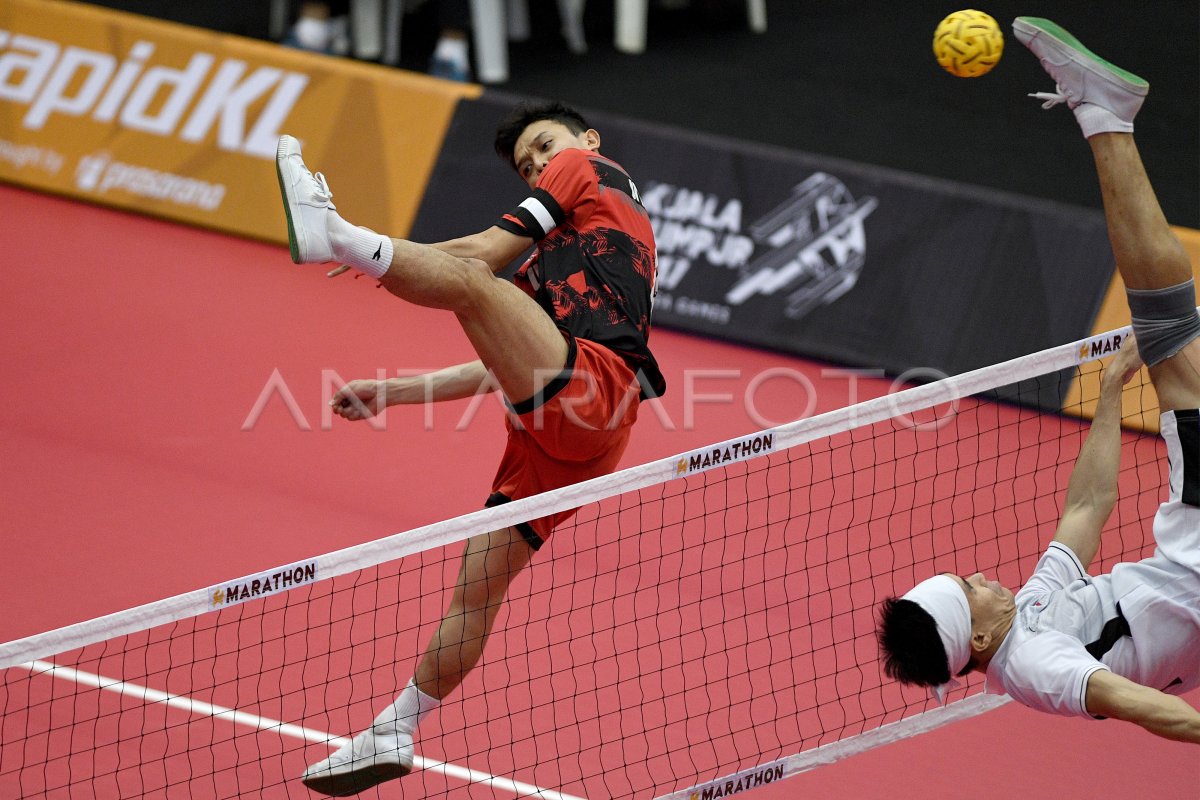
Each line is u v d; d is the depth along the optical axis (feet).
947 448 83.61
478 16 123.03
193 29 115.03
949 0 144.46
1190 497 44.55
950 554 71.72
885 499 77.46
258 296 102.37
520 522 47.01
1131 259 44.52
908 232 94.73
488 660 63.21
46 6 114.52
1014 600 44.11
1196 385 44.86
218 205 110.22
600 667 62.85
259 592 45.88
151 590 68.85
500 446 85.97
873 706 60.59
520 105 55.42
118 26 112.88
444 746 57.82
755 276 97.45
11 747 56.39
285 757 56.54
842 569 70.64
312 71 108.17
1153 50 130.82
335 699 60.03
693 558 71.51
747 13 141.18
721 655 63.87
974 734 60.44
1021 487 79.00
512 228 49.83
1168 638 44.32
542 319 47.55
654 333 98.89
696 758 57.06
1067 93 44.47
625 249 51.60
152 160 111.65
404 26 135.44
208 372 92.12
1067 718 61.87
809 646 64.69
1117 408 48.96
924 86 126.82
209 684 60.85
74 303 99.55
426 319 101.14
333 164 106.52
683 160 99.66
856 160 113.60
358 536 74.79
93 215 111.86
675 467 47.50
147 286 102.58
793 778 56.85
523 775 56.08
